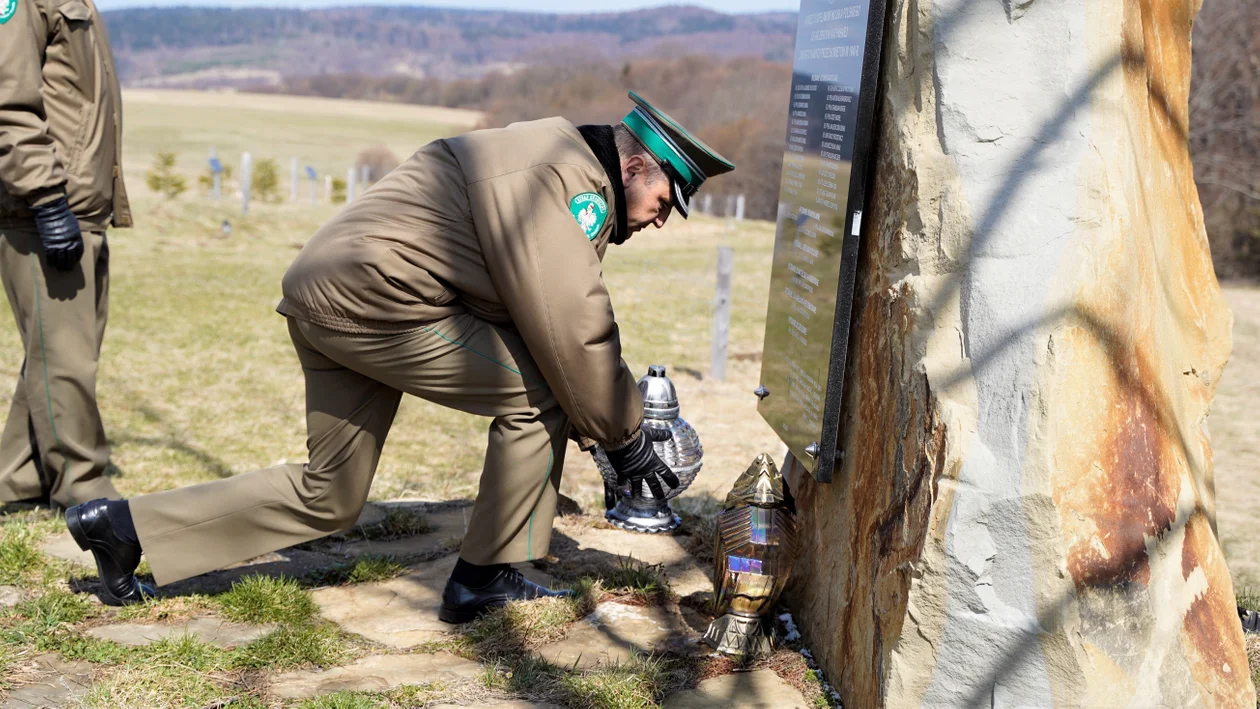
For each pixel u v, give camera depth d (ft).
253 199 94.99
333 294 9.16
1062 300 6.73
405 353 9.34
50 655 9.06
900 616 7.36
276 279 50.06
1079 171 6.85
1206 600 7.17
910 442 7.56
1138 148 7.36
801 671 9.29
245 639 9.72
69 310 12.89
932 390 7.23
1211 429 25.26
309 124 311.06
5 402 22.74
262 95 466.29
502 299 9.26
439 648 9.76
